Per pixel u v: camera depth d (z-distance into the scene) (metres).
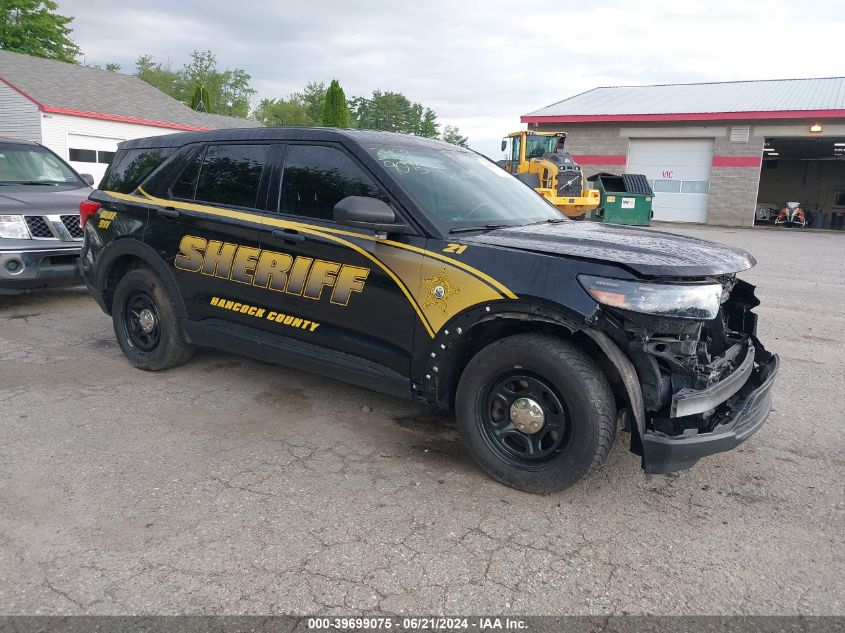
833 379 5.34
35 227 6.88
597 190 20.89
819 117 24.41
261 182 4.27
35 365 5.29
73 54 40.41
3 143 8.32
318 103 86.25
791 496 3.42
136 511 3.14
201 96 46.34
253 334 4.31
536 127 29.42
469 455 3.82
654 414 3.12
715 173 26.59
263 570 2.71
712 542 2.98
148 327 5.04
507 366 3.30
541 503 3.29
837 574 2.76
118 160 5.37
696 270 2.98
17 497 3.24
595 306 2.96
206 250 4.47
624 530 3.07
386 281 3.62
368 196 3.77
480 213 3.85
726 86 31.78
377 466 3.66
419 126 92.94
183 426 4.15
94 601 2.50
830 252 15.69
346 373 3.88
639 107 28.73
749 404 3.33
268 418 4.31
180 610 2.46
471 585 2.64
